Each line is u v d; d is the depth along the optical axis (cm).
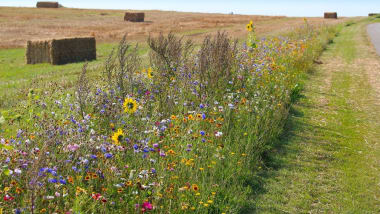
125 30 4122
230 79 864
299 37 2158
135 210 407
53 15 6088
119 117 617
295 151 680
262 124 702
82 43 2166
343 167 629
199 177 507
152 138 561
